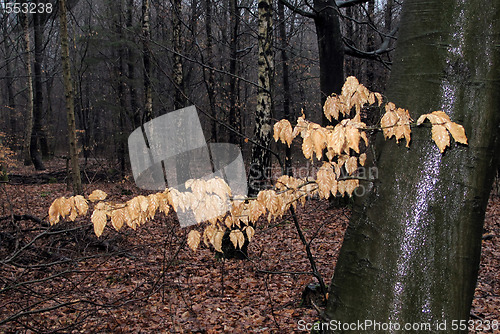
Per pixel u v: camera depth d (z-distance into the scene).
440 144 1.20
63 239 5.59
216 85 13.46
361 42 14.29
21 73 30.72
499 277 5.34
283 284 5.42
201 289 5.18
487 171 1.27
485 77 1.27
